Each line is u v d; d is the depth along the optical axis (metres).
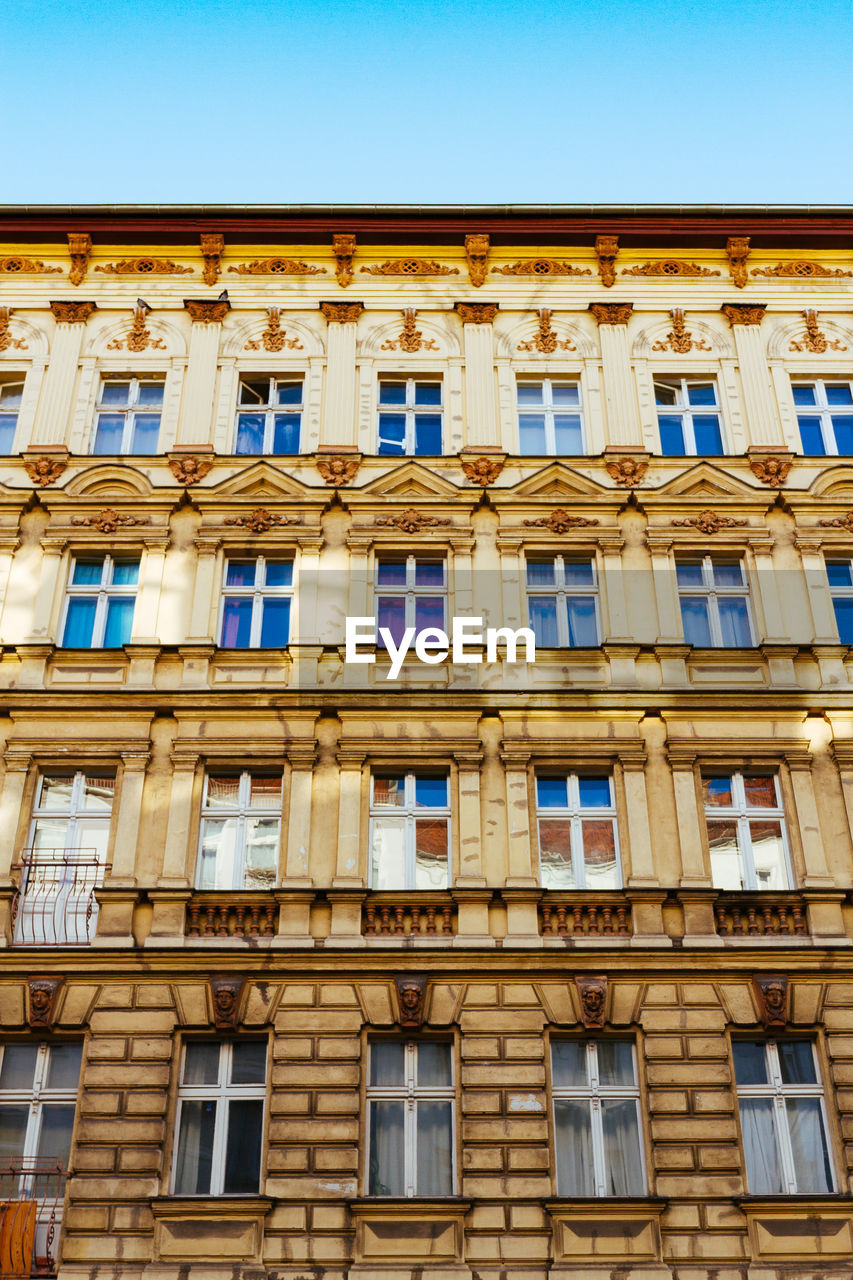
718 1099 16.05
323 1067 16.14
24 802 17.81
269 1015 16.42
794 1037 16.69
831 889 17.28
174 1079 16.14
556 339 22.19
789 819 18.02
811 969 16.80
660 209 22.44
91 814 17.98
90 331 22.12
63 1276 14.93
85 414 21.31
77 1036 16.52
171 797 17.80
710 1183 15.57
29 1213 15.25
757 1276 15.09
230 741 18.16
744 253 22.84
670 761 18.17
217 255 22.64
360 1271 15.02
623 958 16.75
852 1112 16.05
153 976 16.61
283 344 22.05
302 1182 15.49
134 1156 15.60
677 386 22.09
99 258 22.80
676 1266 15.15
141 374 21.91
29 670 18.77
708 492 20.58
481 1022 16.42
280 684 18.77
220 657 18.94
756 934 17.14
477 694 18.47
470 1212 15.38
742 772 18.48
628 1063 16.56
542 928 17.09
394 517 20.19
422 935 17.03
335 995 16.56
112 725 18.31
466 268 22.80
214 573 19.70
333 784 18.00
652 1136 15.83
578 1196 15.52
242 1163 15.89
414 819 18.08
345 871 17.33
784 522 20.36
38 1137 16.03
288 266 22.73
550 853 17.92
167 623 19.28
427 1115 16.22
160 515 20.16
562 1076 16.47
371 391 21.59
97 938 16.83
